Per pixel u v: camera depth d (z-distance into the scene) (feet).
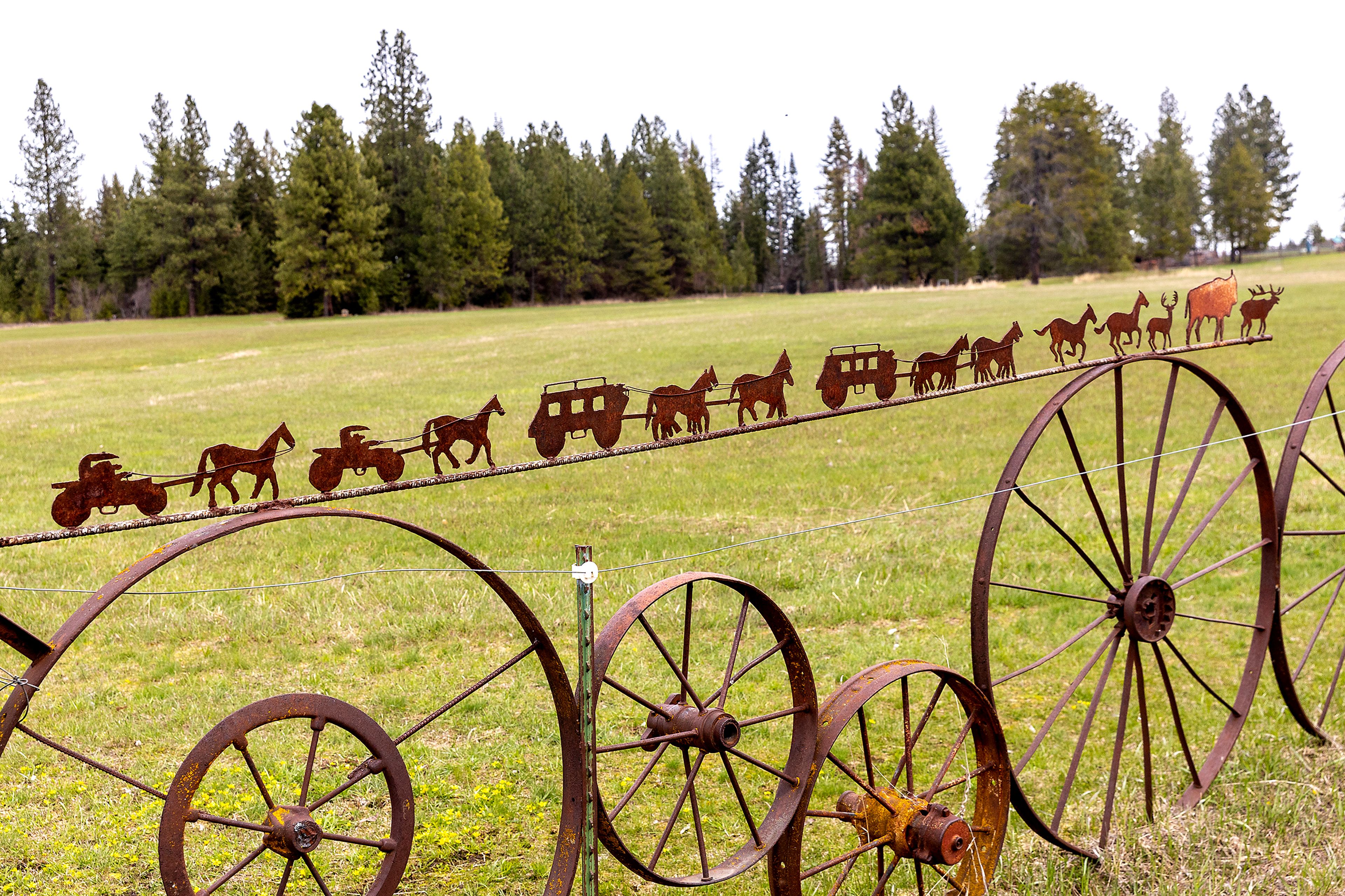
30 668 7.82
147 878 14.52
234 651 23.34
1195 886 14.23
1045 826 14.44
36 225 292.20
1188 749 17.20
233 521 8.52
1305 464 40.68
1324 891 14.15
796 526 34.17
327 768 17.84
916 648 23.20
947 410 57.52
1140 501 35.63
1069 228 251.60
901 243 292.20
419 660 22.72
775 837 11.43
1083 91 247.70
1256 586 27.35
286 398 73.67
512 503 38.83
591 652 10.37
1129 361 15.62
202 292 278.26
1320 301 104.01
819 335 102.37
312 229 252.01
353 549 32.17
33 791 16.87
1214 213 347.36
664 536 33.06
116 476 7.98
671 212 322.34
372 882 14.40
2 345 152.87
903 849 12.57
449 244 273.54
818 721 12.04
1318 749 18.79
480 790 17.04
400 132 285.64
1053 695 21.36
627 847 15.64
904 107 293.02
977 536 31.71
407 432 55.42
